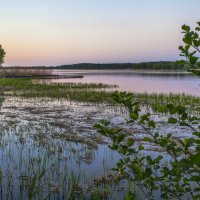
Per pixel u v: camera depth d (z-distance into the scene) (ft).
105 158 23.80
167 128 34.37
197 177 8.47
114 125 36.29
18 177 19.21
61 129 34.55
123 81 165.27
